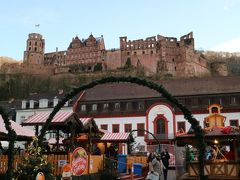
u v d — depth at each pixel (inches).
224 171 540.1
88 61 4918.8
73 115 631.8
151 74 4530.0
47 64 5531.5
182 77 4515.3
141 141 1945.1
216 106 758.5
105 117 2050.9
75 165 511.2
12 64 5497.1
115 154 1021.8
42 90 4441.4
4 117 377.4
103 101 2100.1
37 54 5447.8
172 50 4714.6
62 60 5418.3
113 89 2208.4
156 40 4722.0
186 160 583.2
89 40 4992.6
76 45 5073.8
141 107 2025.1
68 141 706.2
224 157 611.5
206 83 2084.2
